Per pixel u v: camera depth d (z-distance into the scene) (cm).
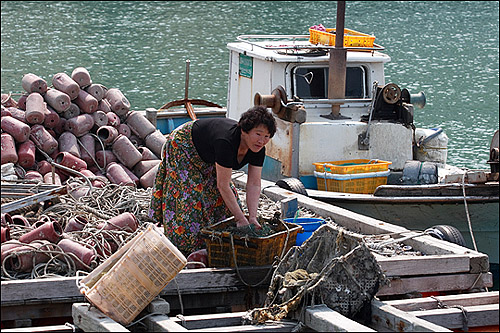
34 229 820
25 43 3038
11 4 4103
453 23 3803
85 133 1210
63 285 707
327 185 1173
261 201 1050
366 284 682
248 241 751
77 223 860
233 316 683
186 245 791
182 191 782
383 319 671
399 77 2597
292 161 1195
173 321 654
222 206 804
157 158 1262
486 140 1931
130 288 658
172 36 3272
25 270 762
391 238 892
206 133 752
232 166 732
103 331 626
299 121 1180
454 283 796
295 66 1258
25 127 1123
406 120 1234
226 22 3638
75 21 3616
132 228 873
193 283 747
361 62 1295
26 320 705
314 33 1355
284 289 685
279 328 661
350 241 691
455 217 1150
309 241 725
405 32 3528
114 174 1141
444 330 619
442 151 1316
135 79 2464
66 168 1061
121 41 3136
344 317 641
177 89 2344
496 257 1184
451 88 2455
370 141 1221
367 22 3797
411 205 1127
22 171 1102
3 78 2380
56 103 1196
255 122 698
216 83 2422
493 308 707
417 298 748
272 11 3991
